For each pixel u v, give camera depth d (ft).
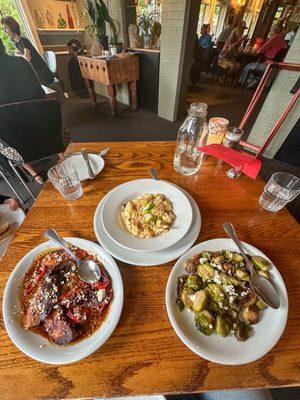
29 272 1.68
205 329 1.34
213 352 1.24
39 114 4.68
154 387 1.18
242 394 1.82
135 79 10.27
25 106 4.38
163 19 8.04
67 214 2.15
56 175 2.47
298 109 6.41
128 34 10.49
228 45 13.96
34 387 1.18
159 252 1.81
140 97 11.37
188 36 8.02
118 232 1.93
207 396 1.95
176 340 1.35
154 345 1.33
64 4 12.57
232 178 2.63
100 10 9.30
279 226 2.06
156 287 1.60
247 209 2.23
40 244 1.85
